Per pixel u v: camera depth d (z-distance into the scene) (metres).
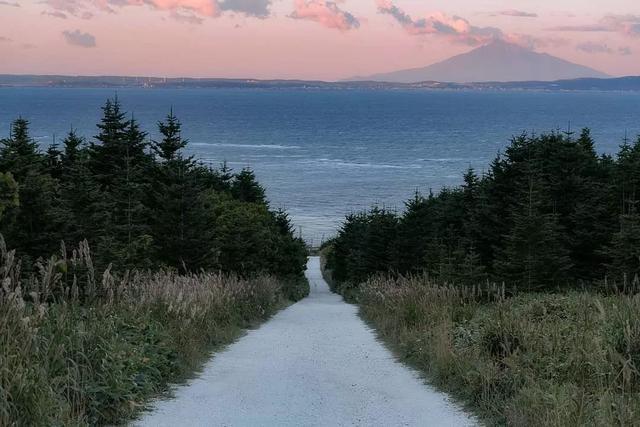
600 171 28.58
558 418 6.17
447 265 25.00
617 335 8.07
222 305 16.92
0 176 9.75
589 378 7.58
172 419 7.54
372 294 23.61
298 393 9.20
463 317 13.48
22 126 26.06
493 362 8.91
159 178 29.16
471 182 33.03
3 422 5.43
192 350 11.40
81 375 7.09
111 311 9.45
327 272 63.00
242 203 39.97
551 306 11.91
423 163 166.12
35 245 18.86
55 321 7.60
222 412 7.96
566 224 26.94
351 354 13.05
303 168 155.88
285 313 23.97
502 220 26.73
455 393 9.01
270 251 38.50
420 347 11.95
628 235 21.62
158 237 26.30
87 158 32.03
